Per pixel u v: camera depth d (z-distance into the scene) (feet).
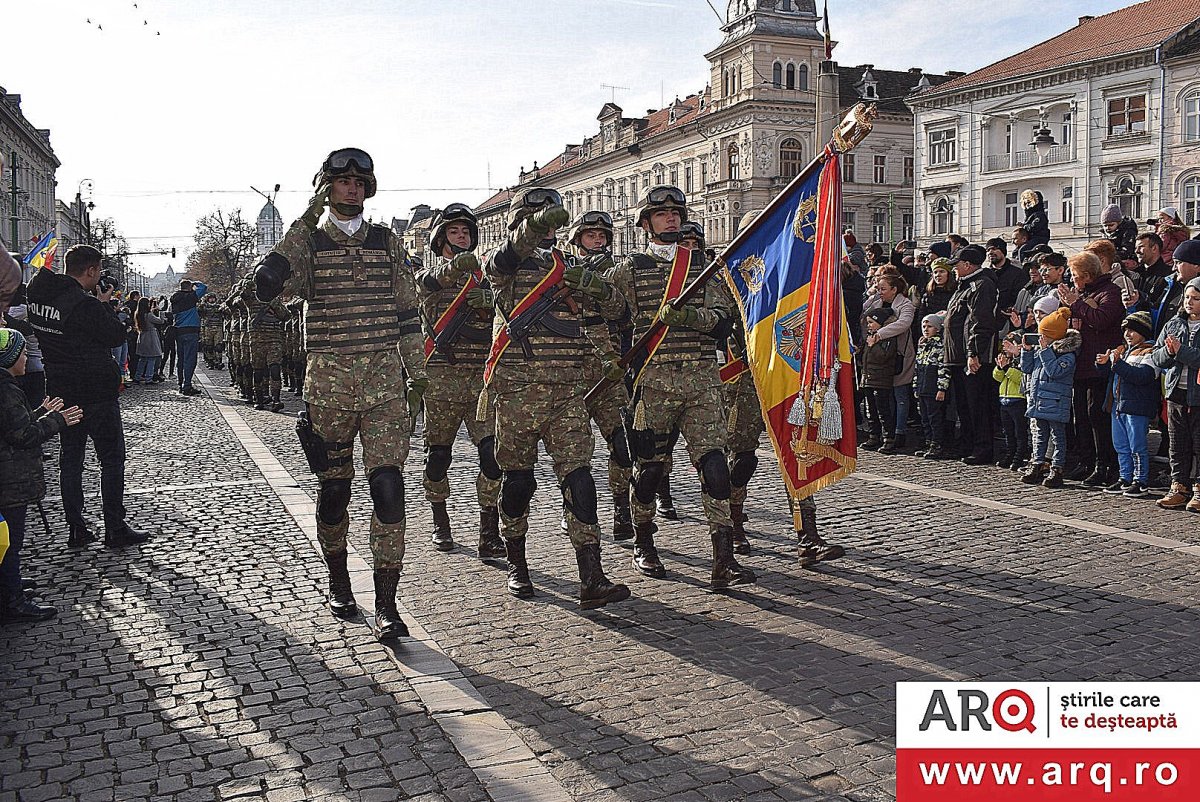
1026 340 28.94
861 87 184.24
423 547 22.84
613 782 11.73
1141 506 25.75
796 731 13.00
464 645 16.37
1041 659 15.26
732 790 11.51
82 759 12.51
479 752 12.50
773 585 19.43
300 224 16.93
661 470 19.98
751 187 180.86
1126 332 26.68
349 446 17.47
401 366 17.67
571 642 16.43
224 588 19.48
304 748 12.69
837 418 18.53
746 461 21.49
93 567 21.12
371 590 19.27
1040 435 28.86
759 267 19.58
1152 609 17.46
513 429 18.34
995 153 150.51
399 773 12.01
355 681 14.80
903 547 21.91
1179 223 33.04
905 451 35.17
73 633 17.08
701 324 18.70
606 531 24.07
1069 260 28.73
